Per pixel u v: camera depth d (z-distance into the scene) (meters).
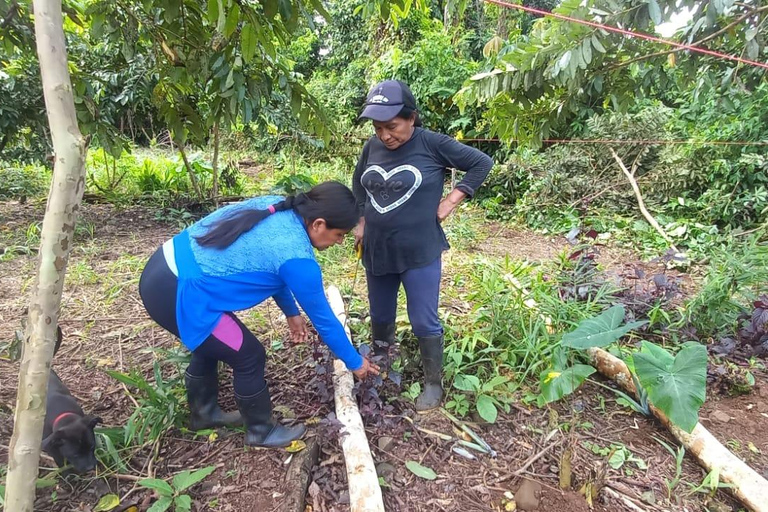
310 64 15.02
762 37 2.91
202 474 1.77
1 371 2.70
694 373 1.87
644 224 6.03
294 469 1.94
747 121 5.92
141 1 2.74
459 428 2.28
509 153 8.23
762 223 5.50
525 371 2.69
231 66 2.99
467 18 12.14
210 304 1.81
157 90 4.76
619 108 3.91
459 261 4.80
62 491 1.88
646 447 2.19
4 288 3.96
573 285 3.49
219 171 8.73
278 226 1.79
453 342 2.75
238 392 1.99
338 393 2.35
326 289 3.75
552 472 2.03
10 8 3.19
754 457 2.12
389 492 1.90
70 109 1.12
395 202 2.18
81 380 2.64
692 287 4.25
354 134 9.64
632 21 2.90
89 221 6.20
